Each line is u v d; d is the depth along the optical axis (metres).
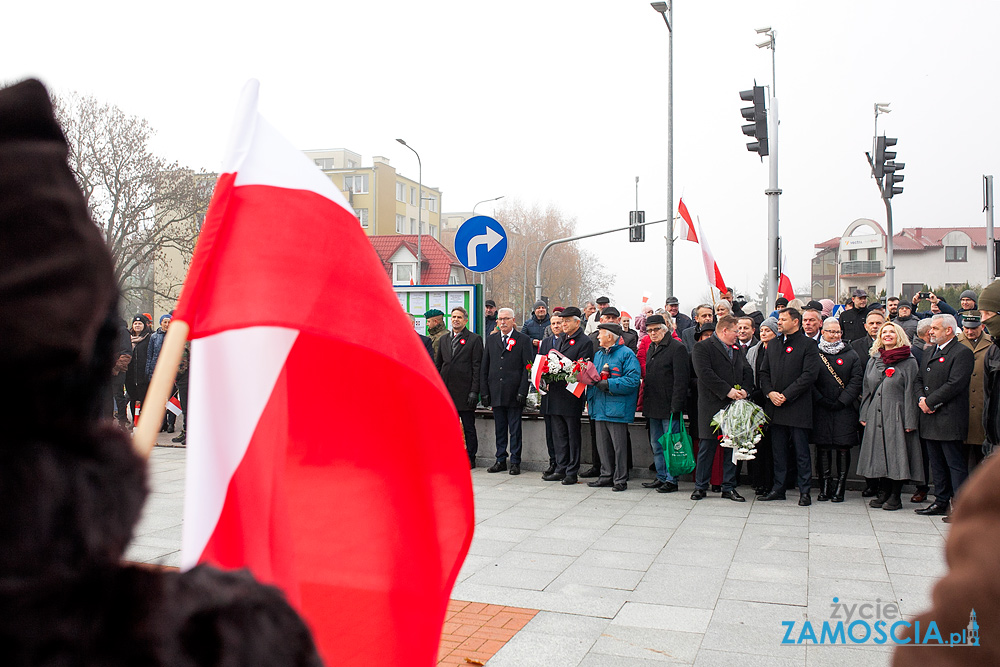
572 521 7.73
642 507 8.42
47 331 0.67
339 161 87.56
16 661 0.65
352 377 2.12
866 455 8.35
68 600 0.68
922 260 71.75
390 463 2.11
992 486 1.08
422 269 50.53
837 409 8.62
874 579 5.78
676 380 9.03
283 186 2.19
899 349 8.20
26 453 0.69
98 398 0.79
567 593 5.50
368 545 2.05
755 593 5.48
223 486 1.95
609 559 6.36
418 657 2.04
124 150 29.14
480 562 6.29
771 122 13.82
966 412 7.80
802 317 9.67
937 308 12.91
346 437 2.10
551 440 10.31
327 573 2.01
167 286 36.56
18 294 0.67
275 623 0.83
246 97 2.22
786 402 8.51
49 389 0.71
